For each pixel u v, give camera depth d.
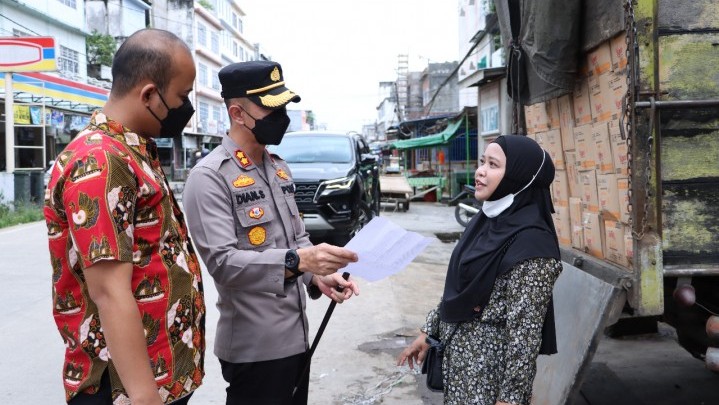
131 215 1.46
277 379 2.12
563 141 3.34
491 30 19.42
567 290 2.96
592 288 2.62
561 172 3.43
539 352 1.97
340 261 1.86
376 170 11.31
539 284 1.91
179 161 33.72
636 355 4.38
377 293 6.14
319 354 4.36
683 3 2.36
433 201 20.77
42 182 15.51
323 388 3.76
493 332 2.01
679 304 2.53
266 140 2.10
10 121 14.30
